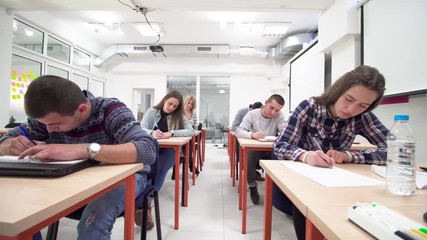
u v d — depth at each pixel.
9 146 0.80
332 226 0.39
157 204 1.33
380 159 1.01
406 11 1.86
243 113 3.29
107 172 0.65
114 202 0.83
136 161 0.79
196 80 6.61
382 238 0.34
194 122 3.54
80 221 0.79
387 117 2.12
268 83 6.46
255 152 2.12
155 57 6.30
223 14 4.19
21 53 3.65
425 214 0.42
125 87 6.53
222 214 1.91
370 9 2.33
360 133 1.24
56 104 0.68
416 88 1.75
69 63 4.85
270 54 5.79
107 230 0.78
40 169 0.59
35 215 0.37
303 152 0.99
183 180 2.07
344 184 0.65
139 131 0.89
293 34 4.98
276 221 1.80
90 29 4.94
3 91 3.16
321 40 3.19
